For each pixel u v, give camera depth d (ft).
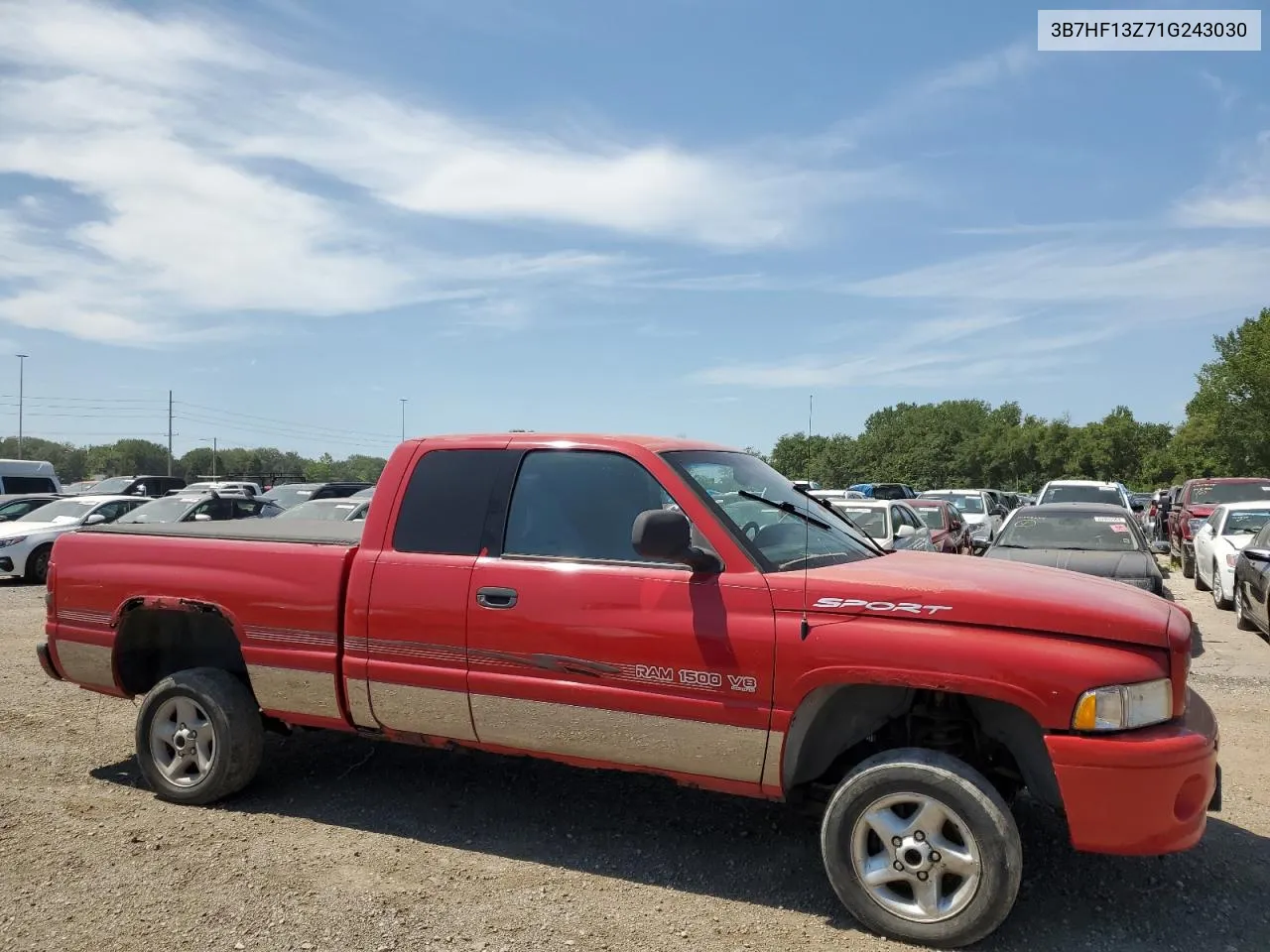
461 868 13.37
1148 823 10.66
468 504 14.37
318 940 11.25
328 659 14.71
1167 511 77.25
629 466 13.73
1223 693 24.17
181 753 15.90
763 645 11.96
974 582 11.97
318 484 71.92
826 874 12.97
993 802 10.93
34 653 29.25
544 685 13.19
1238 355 155.22
